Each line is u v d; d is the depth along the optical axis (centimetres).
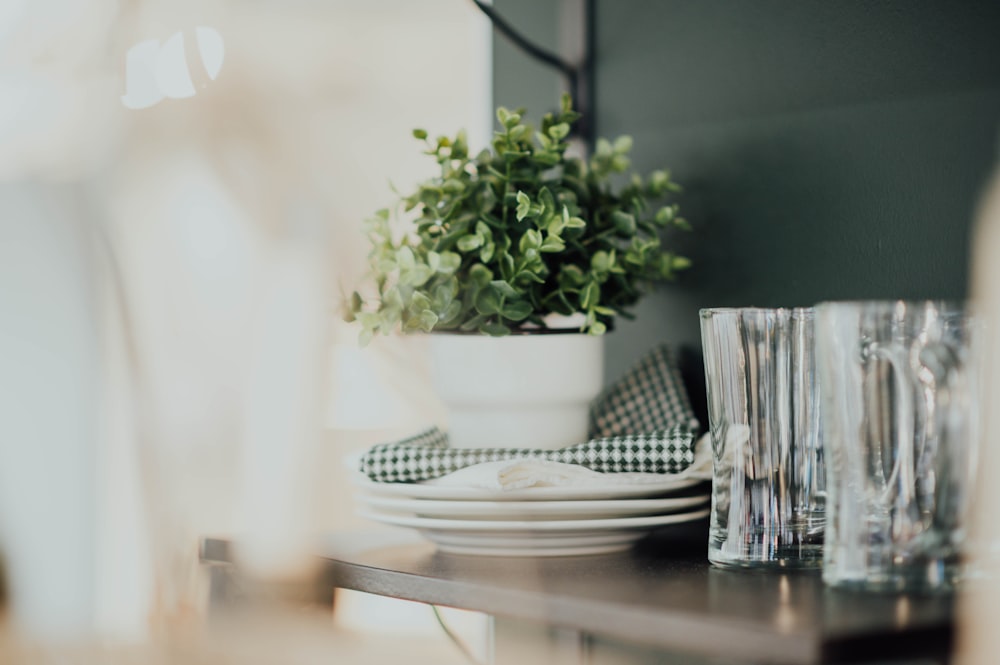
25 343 74
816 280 101
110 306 74
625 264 101
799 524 80
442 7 125
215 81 80
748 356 80
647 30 116
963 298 90
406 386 108
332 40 90
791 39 103
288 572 76
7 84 77
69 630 73
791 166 103
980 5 89
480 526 86
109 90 77
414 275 91
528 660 106
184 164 76
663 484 88
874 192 96
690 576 78
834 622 61
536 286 97
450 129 128
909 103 94
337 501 98
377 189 95
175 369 74
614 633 67
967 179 90
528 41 128
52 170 76
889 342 70
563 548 89
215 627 75
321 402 76
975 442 69
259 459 74
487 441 95
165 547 74
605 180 111
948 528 69
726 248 108
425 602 79
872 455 70
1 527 74
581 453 89
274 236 77
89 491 74
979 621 63
